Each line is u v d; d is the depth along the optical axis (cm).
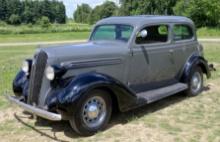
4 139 505
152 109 645
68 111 477
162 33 659
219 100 708
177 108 652
